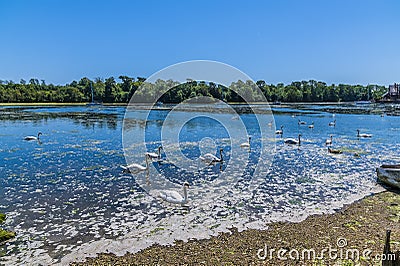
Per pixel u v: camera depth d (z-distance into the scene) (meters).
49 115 58.41
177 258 8.34
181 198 12.35
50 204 12.27
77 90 109.12
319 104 102.88
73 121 47.00
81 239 9.48
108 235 9.72
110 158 20.77
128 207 11.98
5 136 31.19
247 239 9.33
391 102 103.88
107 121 46.88
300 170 17.34
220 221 10.67
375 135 31.30
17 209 11.77
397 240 8.98
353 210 11.38
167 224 10.47
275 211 11.48
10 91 104.00
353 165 18.36
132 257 8.45
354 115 56.22
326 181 15.14
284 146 25.44
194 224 10.45
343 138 29.58
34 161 19.84
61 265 8.14
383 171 14.48
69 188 14.23
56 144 26.47
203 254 8.52
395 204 11.84
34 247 9.03
